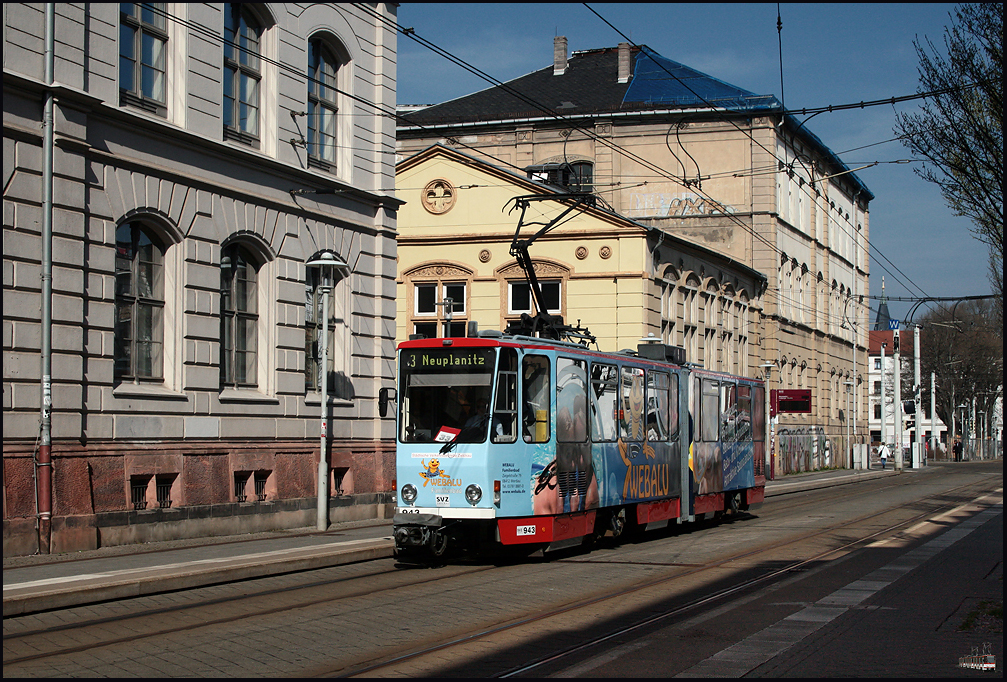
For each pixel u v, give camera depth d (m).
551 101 52.12
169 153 17.98
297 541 17.80
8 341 14.87
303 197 21.41
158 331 18.00
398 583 13.74
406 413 16.30
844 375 67.44
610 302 37.97
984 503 30.67
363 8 22.70
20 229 15.10
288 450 20.69
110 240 16.67
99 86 16.55
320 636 10.10
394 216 24.41
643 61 54.78
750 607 11.76
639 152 50.25
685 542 19.45
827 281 62.72
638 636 10.11
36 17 15.45
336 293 22.77
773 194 49.59
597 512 18.25
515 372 16.19
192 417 18.27
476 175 39.62
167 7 18.31
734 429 25.16
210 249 18.86
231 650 9.45
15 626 10.52
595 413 18.09
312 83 22.19
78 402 15.91
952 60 16.80
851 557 16.55
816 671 8.55
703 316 43.62
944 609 11.54
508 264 38.97
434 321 39.69
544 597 12.59
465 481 15.75
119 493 16.59
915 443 72.94
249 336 20.19
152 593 12.55
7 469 14.77
